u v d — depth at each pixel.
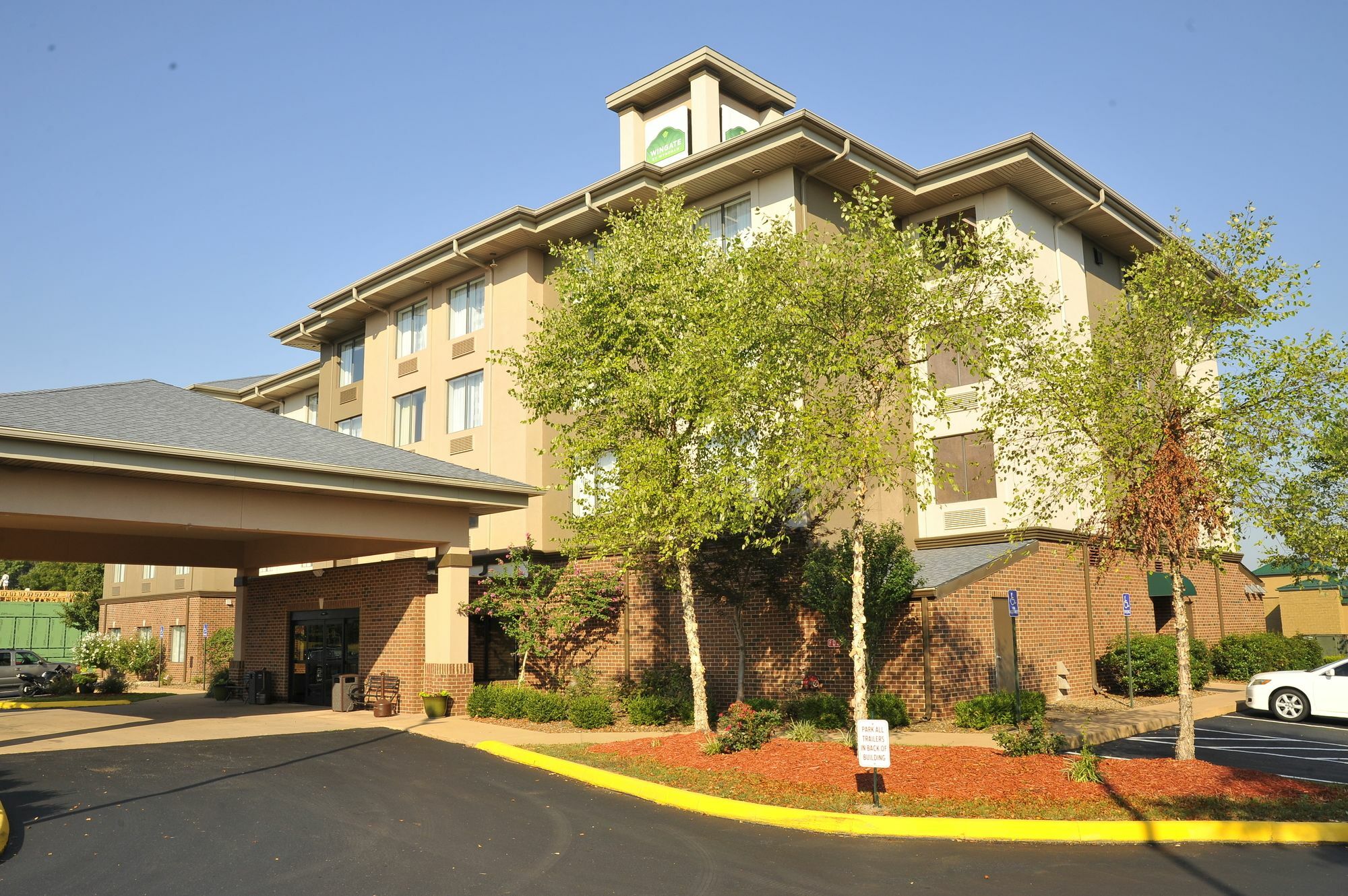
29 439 15.88
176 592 42.88
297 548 26.28
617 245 18.19
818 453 14.05
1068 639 23.48
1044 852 10.16
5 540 23.09
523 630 23.30
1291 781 12.40
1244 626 32.22
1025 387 17.06
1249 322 13.59
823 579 19.22
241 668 29.23
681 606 22.69
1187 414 14.09
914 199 26.11
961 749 14.63
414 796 13.17
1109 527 15.14
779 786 12.80
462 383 31.03
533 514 27.95
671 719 20.31
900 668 19.58
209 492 18.91
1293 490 13.79
